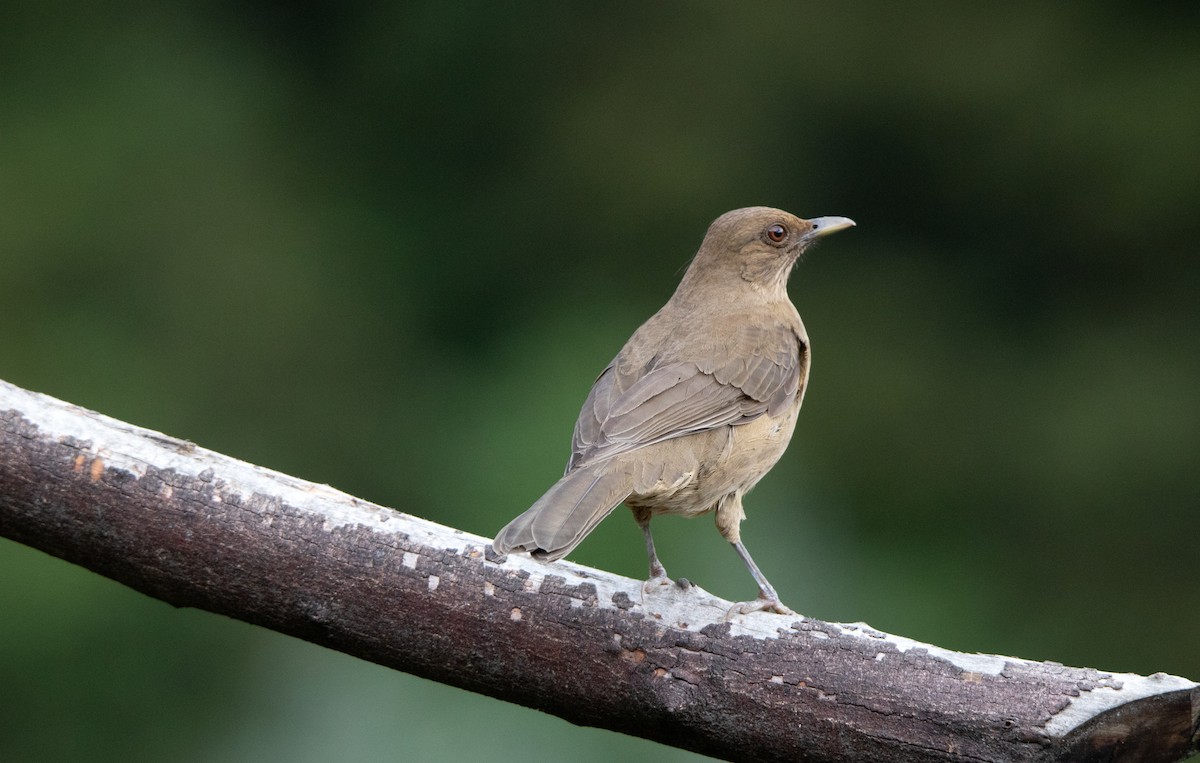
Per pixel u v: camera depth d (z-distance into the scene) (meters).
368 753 12.09
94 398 14.71
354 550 6.77
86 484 6.77
